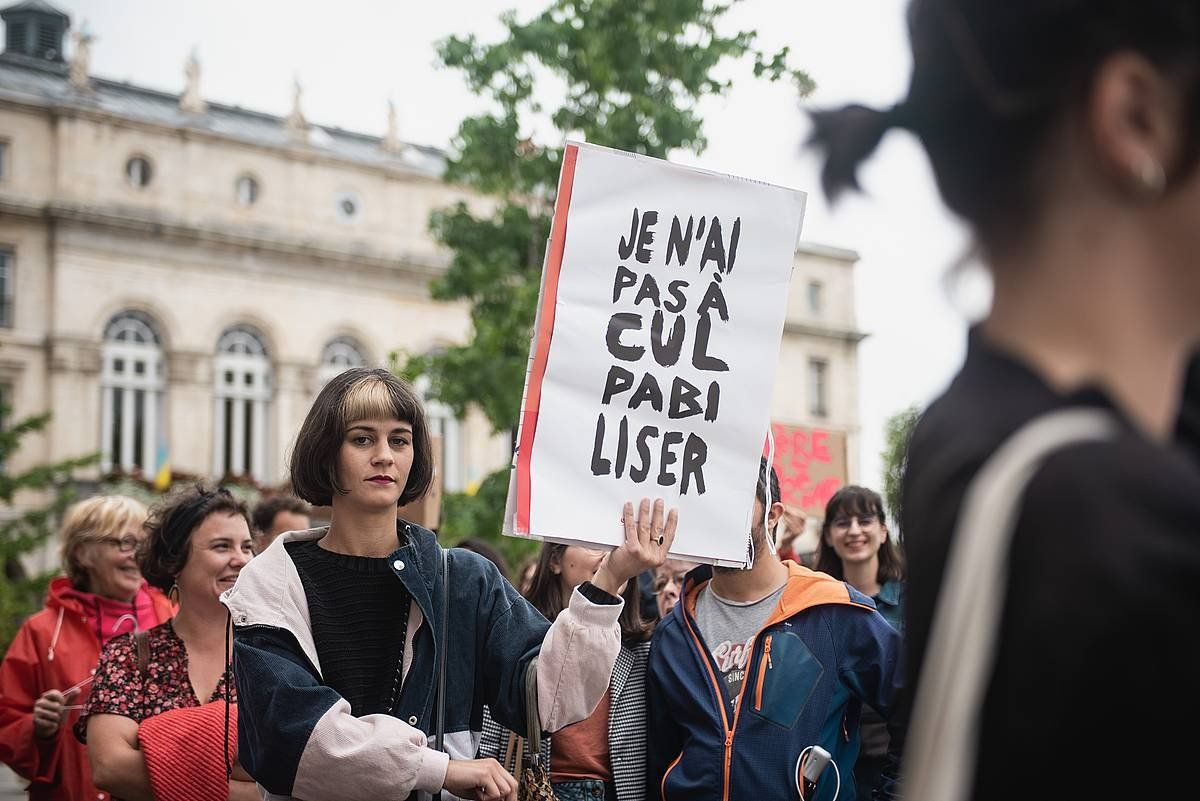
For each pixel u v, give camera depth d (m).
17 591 15.03
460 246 14.62
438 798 2.75
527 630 2.87
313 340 32.66
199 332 31.36
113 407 30.56
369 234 33.62
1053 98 0.70
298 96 33.41
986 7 0.71
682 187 2.92
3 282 29.69
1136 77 0.67
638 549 2.75
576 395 2.81
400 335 33.69
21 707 4.50
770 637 3.31
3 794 9.34
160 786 3.26
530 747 2.74
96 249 30.39
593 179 2.86
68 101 30.38
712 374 2.90
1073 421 0.67
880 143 0.78
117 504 4.75
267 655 2.62
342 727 2.53
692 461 2.87
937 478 0.73
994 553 0.66
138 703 3.46
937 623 0.69
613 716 3.54
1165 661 0.60
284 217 32.66
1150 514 0.62
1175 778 0.61
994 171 0.73
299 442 2.82
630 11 12.81
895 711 3.23
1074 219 0.71
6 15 40.59
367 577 2.78
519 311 13.87
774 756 3.20
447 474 33.91
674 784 3.28
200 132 31.78
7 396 29.09
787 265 2.98
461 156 14.05
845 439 7.76
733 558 2.88
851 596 3.34
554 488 2.76
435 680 2.75
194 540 3.58
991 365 0.74
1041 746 0.63
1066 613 0.62
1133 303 0.70
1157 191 0.68
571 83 12.98
